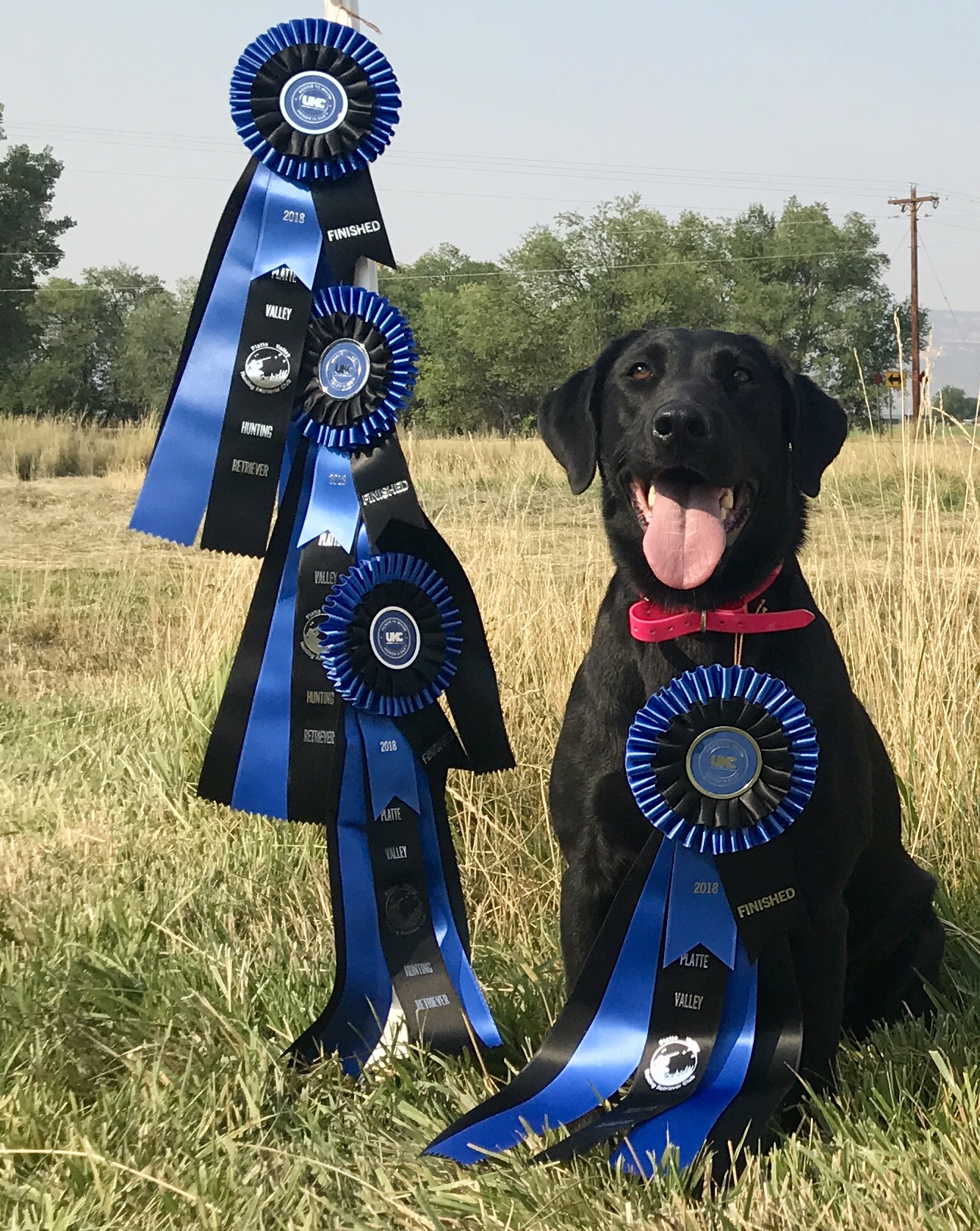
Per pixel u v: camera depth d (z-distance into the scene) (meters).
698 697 2.28
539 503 9.81
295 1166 2.05
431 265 74.94
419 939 2.63
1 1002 2.60
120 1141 2.13
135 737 4.97
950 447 4.09
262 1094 2.29
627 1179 2.07
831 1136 2.18
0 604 8.41
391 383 2.54
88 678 6.42
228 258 2.56
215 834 3.91
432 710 2.67
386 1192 2.00
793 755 2.23
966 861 3.32
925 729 3.56
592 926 2.48
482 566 5.08
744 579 2.45
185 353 2.56
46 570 9.23
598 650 2.53
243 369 2.52
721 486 2.37
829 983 2.32
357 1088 2.44
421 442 12.17
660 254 48.06
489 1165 2.11
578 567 5.64
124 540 11.68
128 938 3.02
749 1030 2.31
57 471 18.78
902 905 2.78
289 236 2.54
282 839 3.80
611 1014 2.38
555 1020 2.65
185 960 2.85
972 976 2.87
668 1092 2.27
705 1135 2.12
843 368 58.34
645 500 2.52
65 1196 1.97
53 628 7.64
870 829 2.46
